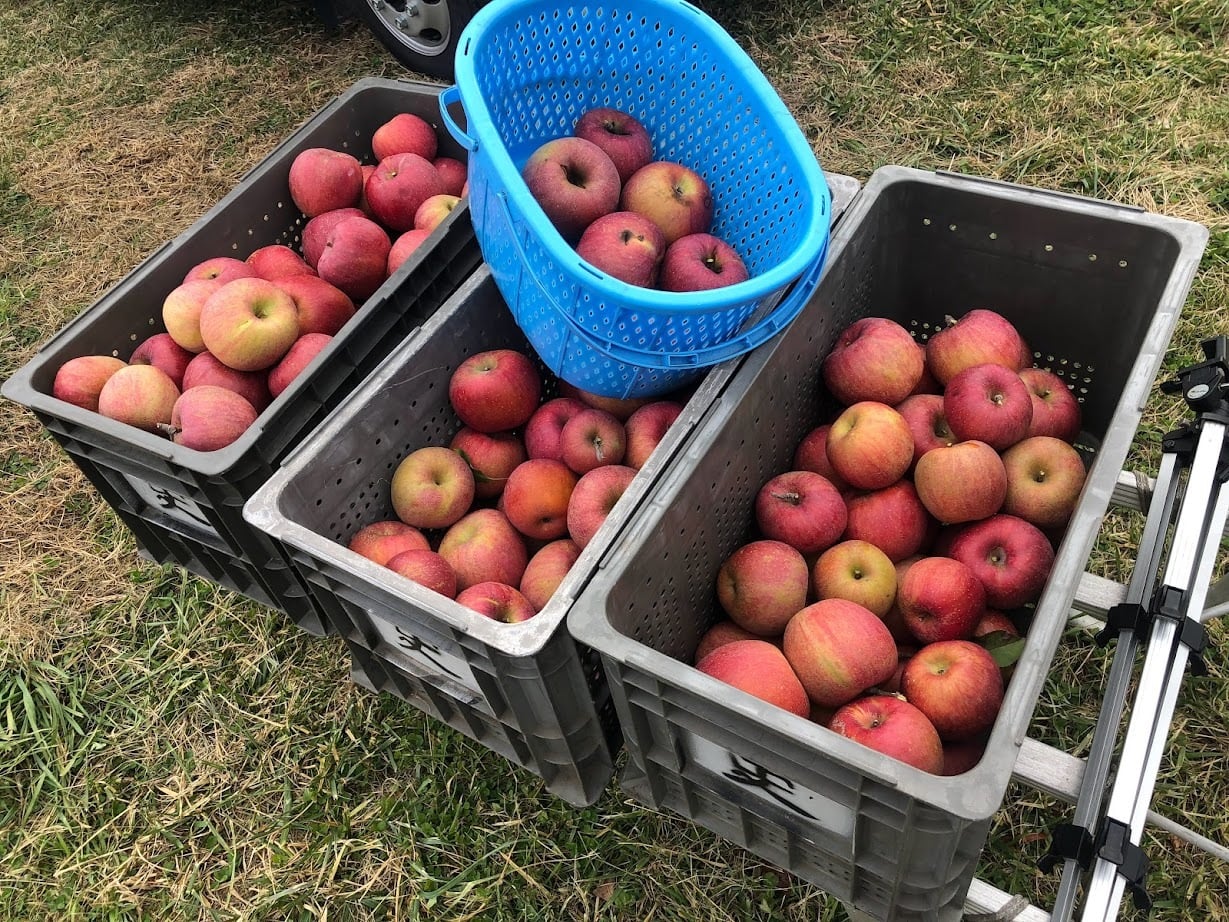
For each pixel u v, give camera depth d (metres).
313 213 2.37
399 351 1.77
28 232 3.44
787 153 1.74
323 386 1.84
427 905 1.87
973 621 1.58
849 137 3.17
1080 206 1.70
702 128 1.91
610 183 1.76
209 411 1.80
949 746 1.45
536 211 1.42
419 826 1.96
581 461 1.77
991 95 3.21
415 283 1.97
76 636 2.35
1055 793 1.38
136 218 3.44
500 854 1.91
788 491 1.71
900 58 3.38
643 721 1.39
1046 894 1.75
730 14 3.61
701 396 1.57
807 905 1.77
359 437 1.70
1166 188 2.85
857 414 1.71
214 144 3.66
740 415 1.60
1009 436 1.69
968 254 1.90
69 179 3.62
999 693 1.40
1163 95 3.09
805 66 3.41
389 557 1.71
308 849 1.96
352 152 2.56
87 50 4.23
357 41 3.98
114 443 1.82
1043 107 3.13
